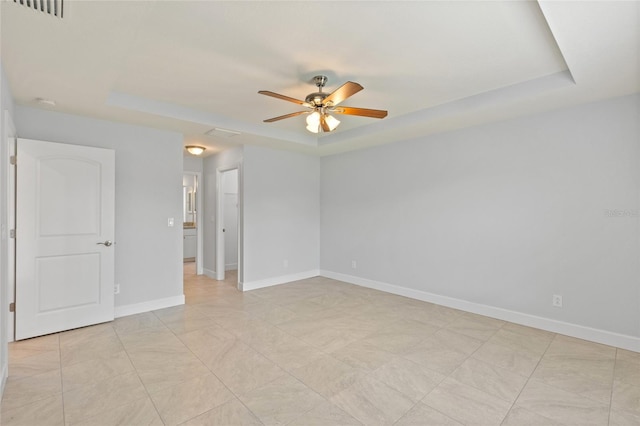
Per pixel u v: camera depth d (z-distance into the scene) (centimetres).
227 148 517
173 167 405
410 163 443
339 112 286
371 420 188
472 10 184
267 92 247
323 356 269
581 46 201
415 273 438
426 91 306
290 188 538
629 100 278
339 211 547
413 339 303
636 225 276
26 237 297
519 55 236
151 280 389
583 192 302
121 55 216
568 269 311
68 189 319
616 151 285
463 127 381
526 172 336
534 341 298
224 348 283
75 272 323
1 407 198
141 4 163
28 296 298
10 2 159
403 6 180
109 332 317
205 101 334
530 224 335
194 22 195
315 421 187
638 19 172
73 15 171
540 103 298
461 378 234
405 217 449
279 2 176
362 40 216
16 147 293
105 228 341
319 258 586
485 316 368
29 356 265
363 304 413
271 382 228
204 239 605
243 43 220
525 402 205
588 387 221
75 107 311
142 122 361
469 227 382
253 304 413
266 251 507
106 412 194
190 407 199
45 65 228
